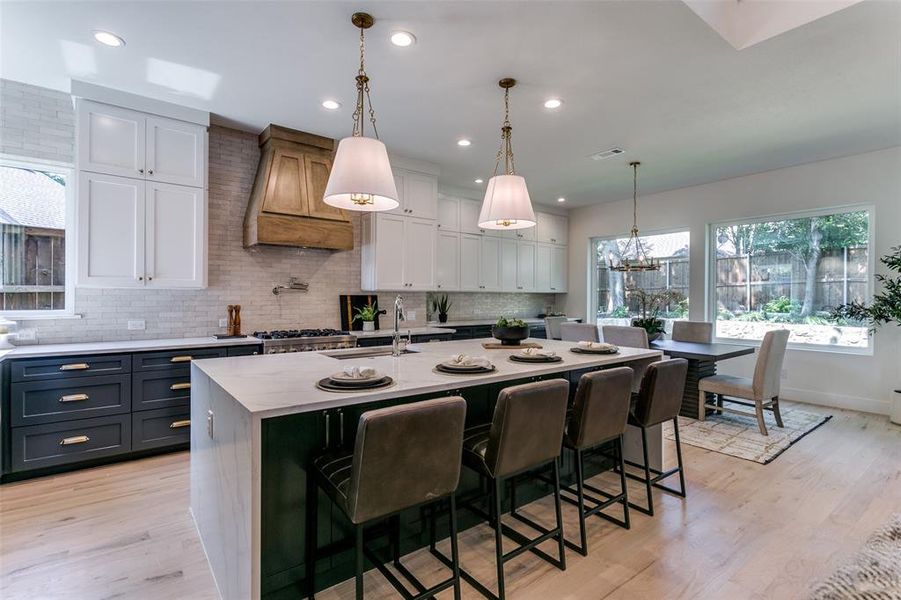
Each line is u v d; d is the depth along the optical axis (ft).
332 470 5.41
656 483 9.54
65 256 11.32
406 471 4.95
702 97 10.69
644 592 6.07
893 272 14.39
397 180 15.75
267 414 4.82
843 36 8.16
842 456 11.03
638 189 19.93
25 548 7.01
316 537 5.86
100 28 8.12
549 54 8.82
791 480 9.67
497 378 6.78
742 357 17.99
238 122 12.61
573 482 9.63
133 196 10.95
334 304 15.33
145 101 11.03
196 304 12.73
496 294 23.06
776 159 15.60
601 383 7.06
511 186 9.34
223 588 5.84
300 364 7.72
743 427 13.47
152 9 7.55
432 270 16.70
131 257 10.94
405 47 8.62
